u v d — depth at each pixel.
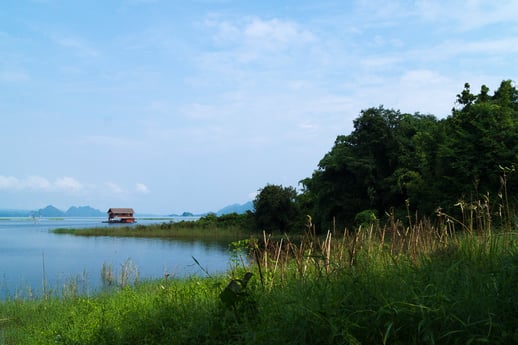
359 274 4.91
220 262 25.66
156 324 6.45
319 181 38.56
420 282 4.46
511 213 6.71
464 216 7.06
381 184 34.59
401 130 37.25
